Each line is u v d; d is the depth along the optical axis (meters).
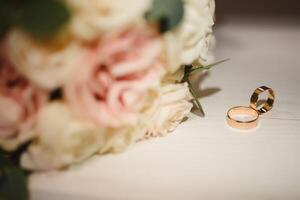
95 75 0.22
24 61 0.20
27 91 0.21
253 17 0.49
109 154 0.27
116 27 0.20
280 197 0.24
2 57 0.21
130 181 0.25
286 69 0.37
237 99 0.33
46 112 0.22
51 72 0.21
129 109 0.23
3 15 0.20
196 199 0.24
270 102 0.32
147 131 0.27
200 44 0.25
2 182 0.23
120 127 0.24
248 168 0.26
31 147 0.23
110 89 0.22
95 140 0.23
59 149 0.22
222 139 0.28
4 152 0.24
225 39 0.44
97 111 0.22
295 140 0.28
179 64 0.25
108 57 0.21
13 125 0.22
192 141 0.28
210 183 0.25
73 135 0.22
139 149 0.27
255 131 0.29
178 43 0.23
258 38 0.44
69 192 0.24
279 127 0.29
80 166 0.26
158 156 0.27
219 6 0.50
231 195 0.24
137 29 0.21
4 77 0.21
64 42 0.21
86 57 0.21
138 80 0.23
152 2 0.22
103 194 0.24
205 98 0.33
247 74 0.36
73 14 0.20
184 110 0.27
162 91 0.25
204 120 0.30
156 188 0.25
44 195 0.24
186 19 0.23
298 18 0.48
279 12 0.50
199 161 0.26
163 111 0.26
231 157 0.27
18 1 0.20
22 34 0.20
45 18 0.20
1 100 0.21
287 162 0.27
